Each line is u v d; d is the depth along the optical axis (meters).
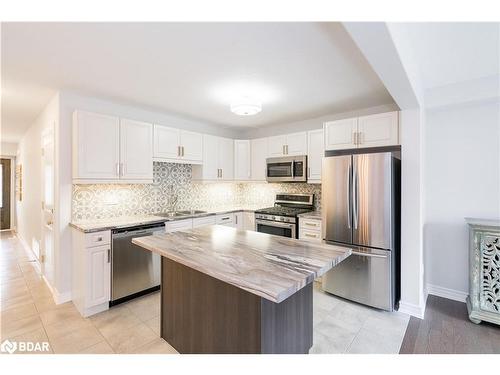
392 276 2.53
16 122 4.11
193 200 4.18
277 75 2.32
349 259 2.76
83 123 2.62
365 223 2.64
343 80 2.44
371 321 2.39
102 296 2.50
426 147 2.95
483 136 2.64
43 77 2.35
